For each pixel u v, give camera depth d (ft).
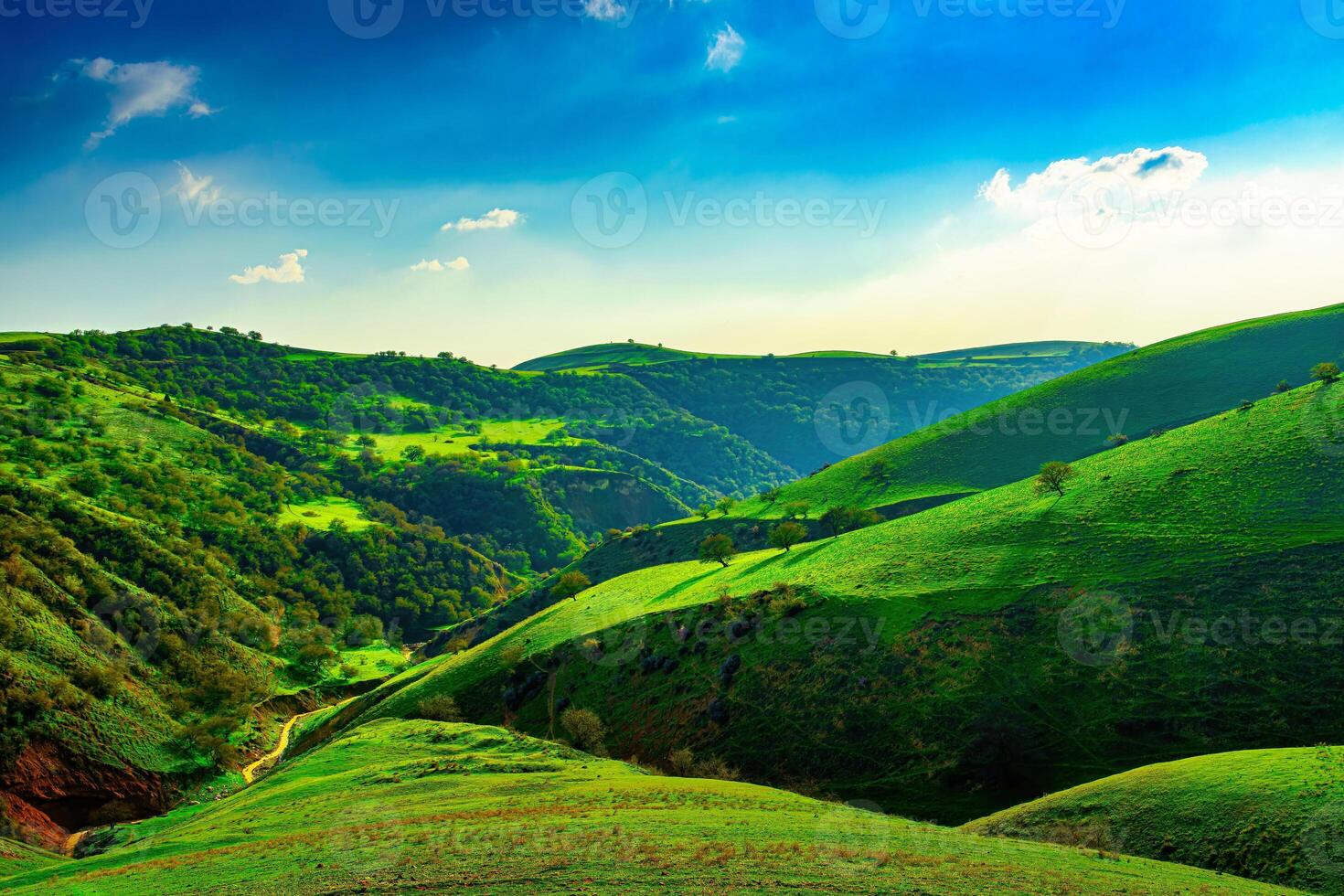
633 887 63.77
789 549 352.49
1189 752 156.56
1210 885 71.67
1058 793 120.88
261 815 128.57
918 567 249.75
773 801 118.11
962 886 65.16
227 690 339.77
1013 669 188.75
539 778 143.23
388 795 134.41
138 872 83.35
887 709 192.03
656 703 234.38
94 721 276.41
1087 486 272.51
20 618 304.30
